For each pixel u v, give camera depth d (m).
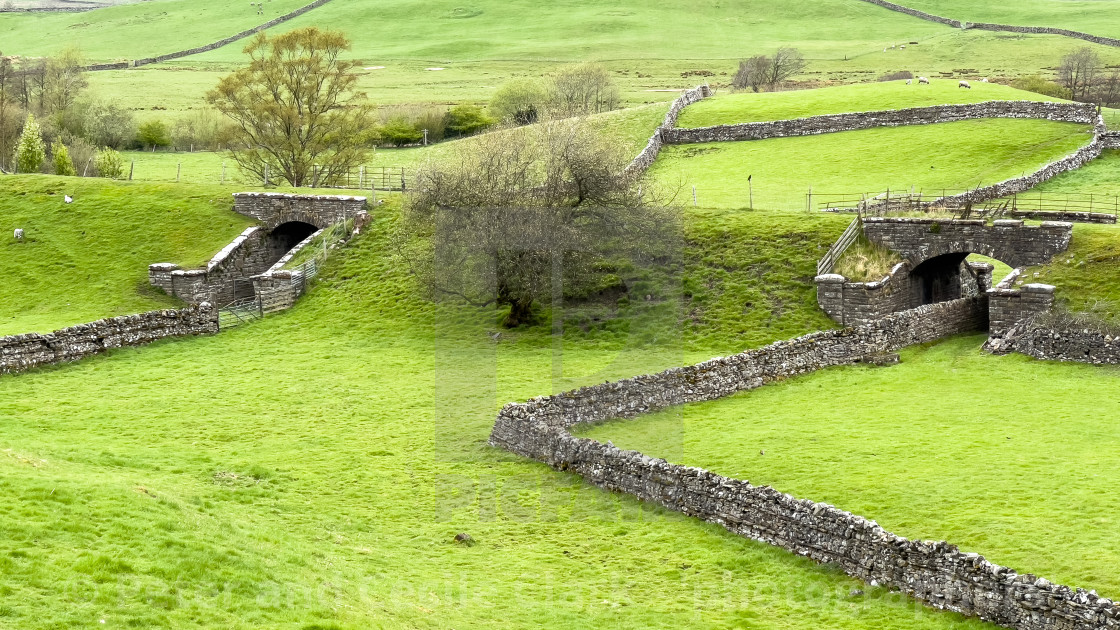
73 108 121.25
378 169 97.81
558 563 28.23
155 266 65.56
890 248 59.03
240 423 42.03
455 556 28.81
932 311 53.34
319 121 90.75
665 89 154.75
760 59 151.50
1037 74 158.50
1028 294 51.72
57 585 21.23
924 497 30.69
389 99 149.38
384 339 56.25
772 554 27.97
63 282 66.69
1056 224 55.00
